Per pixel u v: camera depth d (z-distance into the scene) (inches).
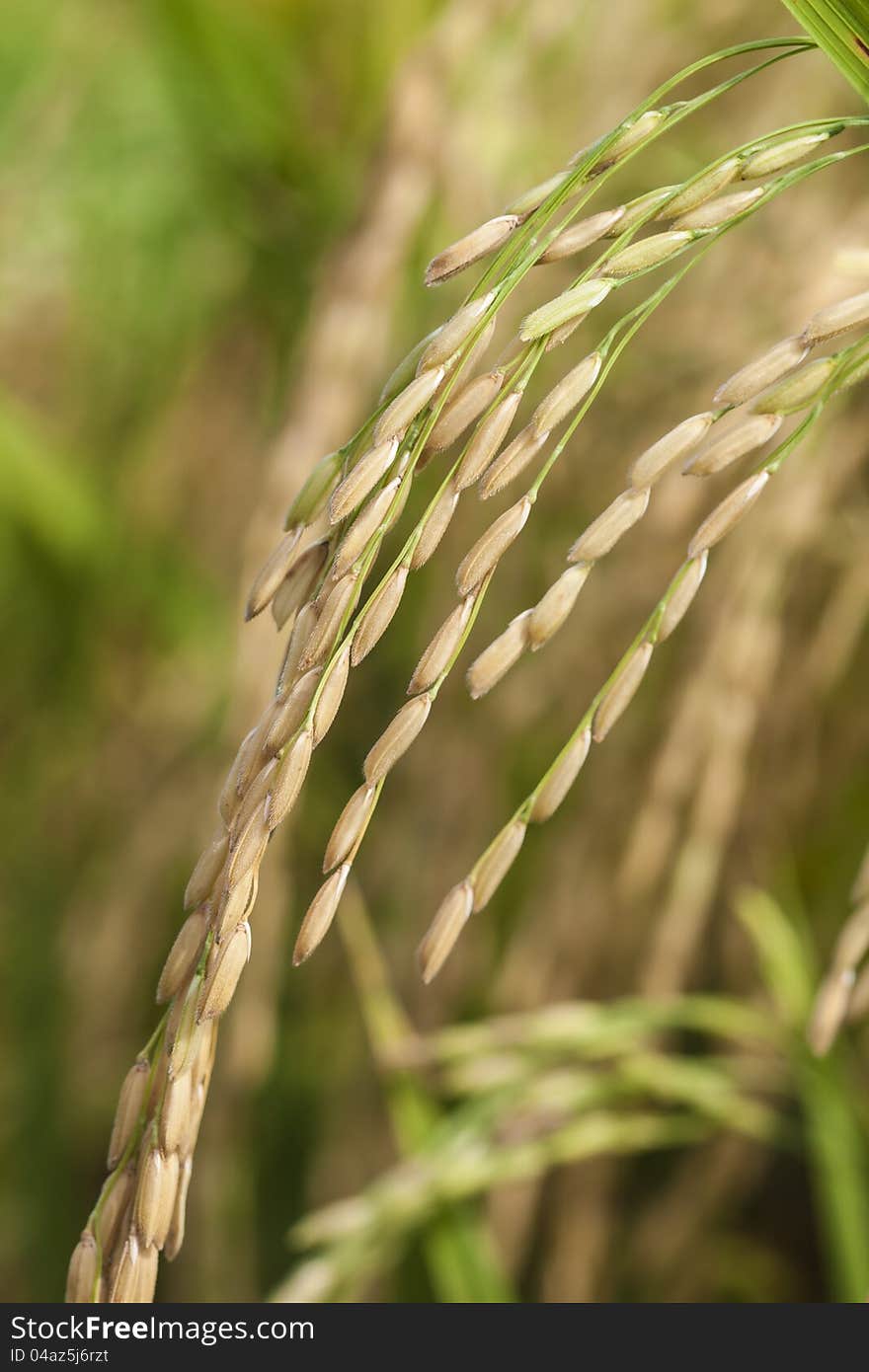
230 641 27.6
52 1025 31.5
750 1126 20.6
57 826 32.6
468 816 24.6
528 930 23.8
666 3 24.5
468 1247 19.1
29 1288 31.3
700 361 22.9
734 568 21.8
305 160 28.0
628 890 21.7
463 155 22.1
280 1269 27.5
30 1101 31.8
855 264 12.9
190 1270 27.6
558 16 23.0
